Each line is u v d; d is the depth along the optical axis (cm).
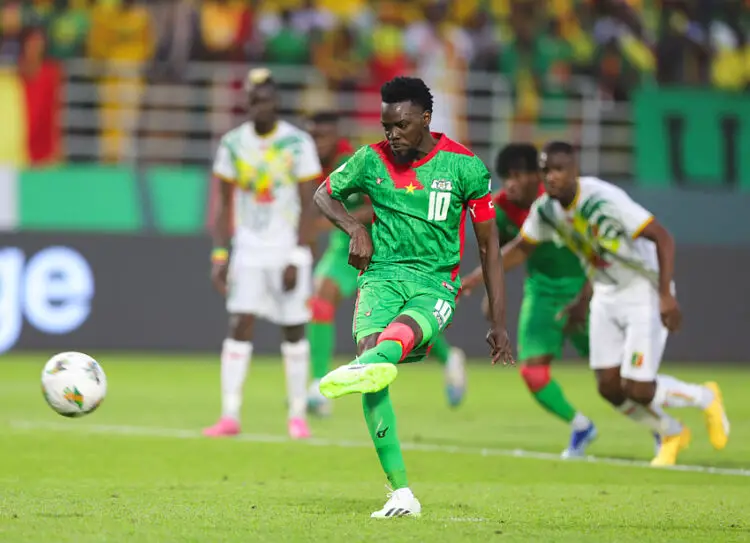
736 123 6631
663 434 3159
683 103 6625
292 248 3659
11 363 5709
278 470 2922
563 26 6919
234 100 6512
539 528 2055
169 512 2172
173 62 6488
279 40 6562
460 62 6725
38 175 6222
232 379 3622
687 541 1952
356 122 6556
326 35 6625
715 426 3219
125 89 6488
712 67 7119
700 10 7238
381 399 2159
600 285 3152
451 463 3112
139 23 6612
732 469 3067
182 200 6288
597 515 2239
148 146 6519
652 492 2616
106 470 2847
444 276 2220
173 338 6188
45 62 6388
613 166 6731
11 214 6188
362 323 2169
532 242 3212
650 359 3080
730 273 6372
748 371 6122
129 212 6250
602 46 6856
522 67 6694
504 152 3475
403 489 2167
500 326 2206
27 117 6356
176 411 4191
